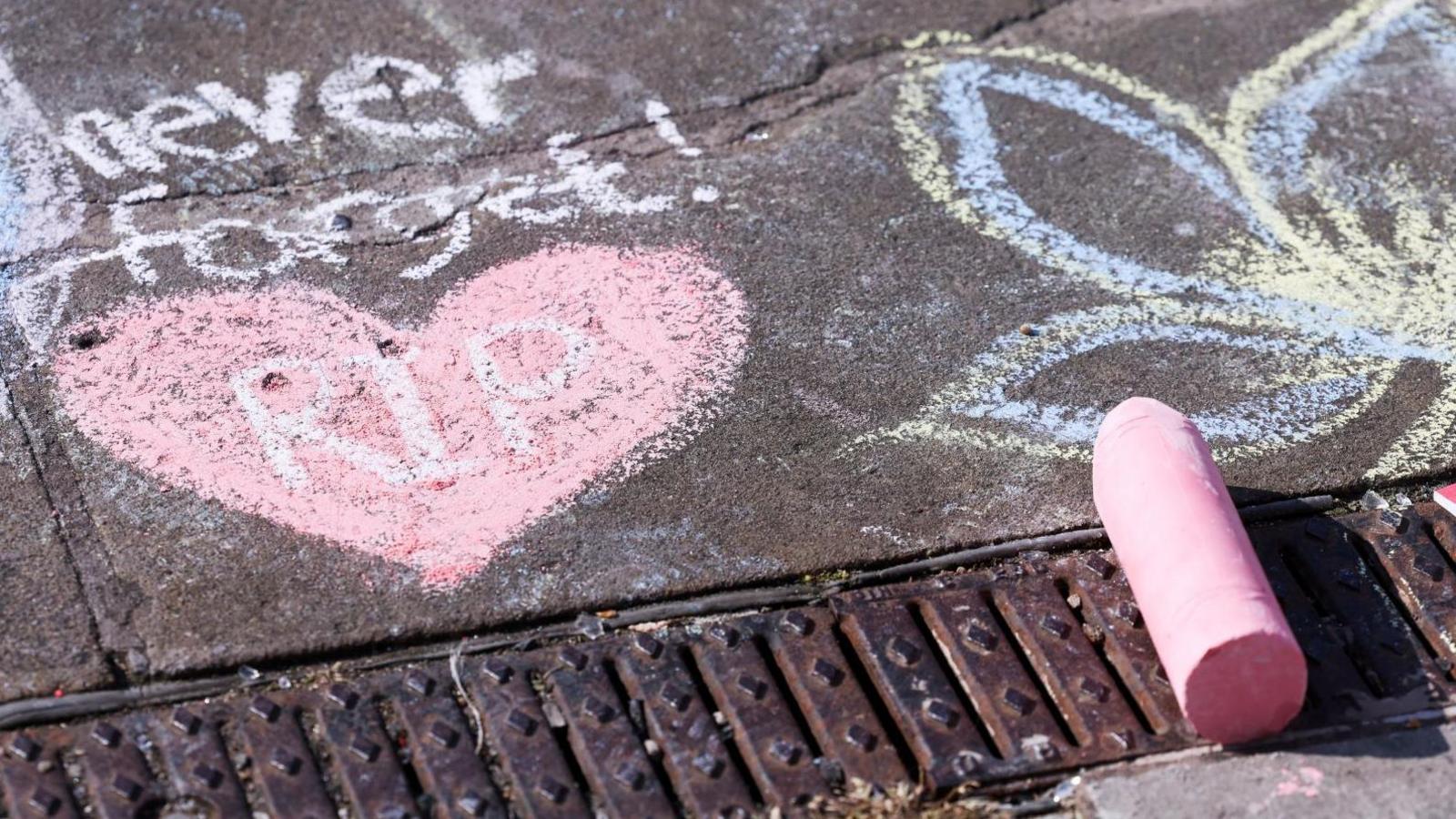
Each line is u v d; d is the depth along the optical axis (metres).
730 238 0.72
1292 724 0.58
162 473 0.63
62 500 0.62
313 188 0.73
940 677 0.59
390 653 0.59
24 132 0.74
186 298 0.69
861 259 0.71
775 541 0.62
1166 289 0.71
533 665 0.59
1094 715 0.58
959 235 0.73
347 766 0.56
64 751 0.56
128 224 0.71
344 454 0.64
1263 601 0.56
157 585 0.60
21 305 0.68
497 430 0.65
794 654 0.59
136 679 0.58
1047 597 0.61
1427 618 0.61
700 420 0.66
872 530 0.63
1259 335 0.70
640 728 0.58
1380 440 0.66
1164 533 0.58
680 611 0.60
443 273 0.70
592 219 0.72
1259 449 0.66
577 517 0.63
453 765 0.57
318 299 0.69
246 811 0.56
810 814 0.56
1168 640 0.57
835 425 0.66
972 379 0.67
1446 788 0.57
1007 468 0.65
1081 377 0.68
